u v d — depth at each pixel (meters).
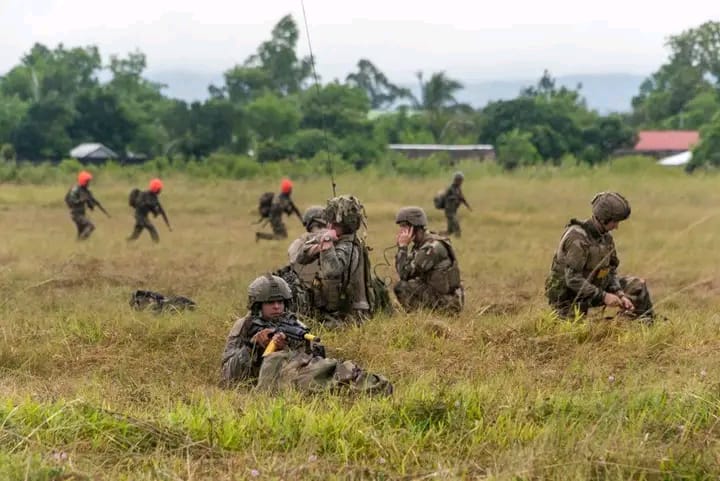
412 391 16.20
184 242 54.47
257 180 118.44
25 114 172.62
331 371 17.11
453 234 58.06
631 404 15.44
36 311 26.14
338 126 161.25
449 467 13.16
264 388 17.39
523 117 166.88
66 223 71.00
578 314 22.20
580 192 92.31
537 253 46.91
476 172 120.56
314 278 22.95
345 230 23.08
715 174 111.12
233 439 14.22
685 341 20.84
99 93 177.88
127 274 36.56
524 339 21.12
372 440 14.09
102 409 14.91
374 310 23.70
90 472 12.88
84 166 129.88
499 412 15.28
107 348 21.48
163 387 17.58
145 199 53.78
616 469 12.81
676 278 37.91
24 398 15.98
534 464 12.86
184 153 167.00
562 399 15.70
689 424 14.38
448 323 23.08
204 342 21.78
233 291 30.75
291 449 14.01
